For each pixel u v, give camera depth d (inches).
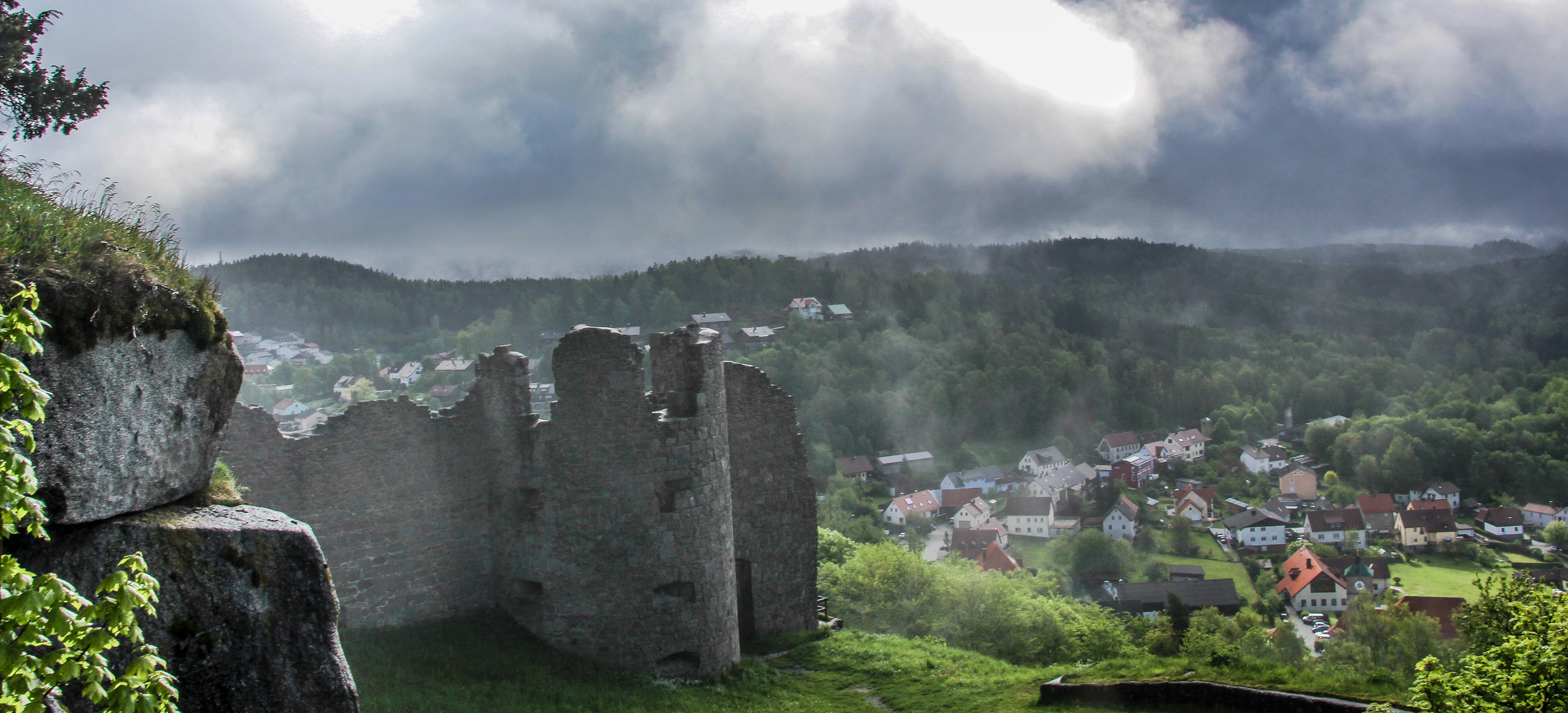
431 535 739.4
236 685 296.5
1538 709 481.1
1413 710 565.0
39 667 201.0
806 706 745.0
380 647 681.0
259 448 646.5
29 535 279.9
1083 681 710.5
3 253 285.7
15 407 214.7
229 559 304.5
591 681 713.6
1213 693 632.4
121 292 302.8
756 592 920.9
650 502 741.9
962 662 872.3
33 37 526.6
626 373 735.7
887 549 1439.5
